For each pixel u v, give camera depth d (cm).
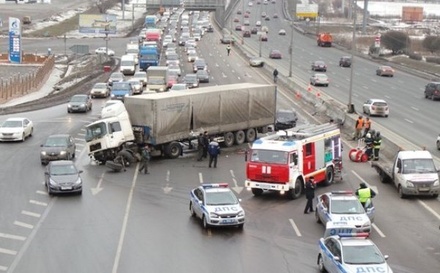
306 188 3862
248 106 5897
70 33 19438
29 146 5628
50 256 3019
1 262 2927
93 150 5066
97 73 11156
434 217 3775
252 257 3039
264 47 15112
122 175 4697
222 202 3509
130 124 5178
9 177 4562
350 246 2645
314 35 18362
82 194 4162
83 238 3294
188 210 3844
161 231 3428
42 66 10850
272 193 4300
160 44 15000
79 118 7038
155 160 5231
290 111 6612
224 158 5319
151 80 8750
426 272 2875
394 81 10494
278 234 3403
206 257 3028
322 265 2809
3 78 10325
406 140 5759
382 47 16838
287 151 4091
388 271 2528
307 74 10806
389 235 3419
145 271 2831
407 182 4122
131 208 3862
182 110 5328
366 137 5331
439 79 10606
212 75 10569
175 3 19912
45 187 4316
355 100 8188
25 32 18888
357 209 3397
